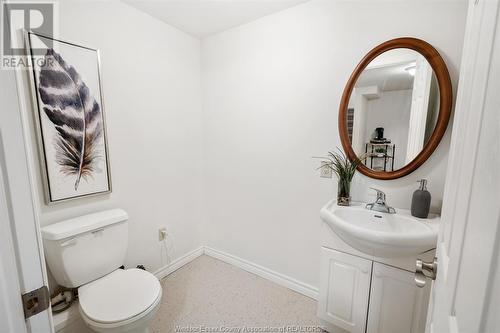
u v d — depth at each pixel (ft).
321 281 4.60
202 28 6.46
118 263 4.87
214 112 7.16
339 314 4.44
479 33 1.59
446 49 3.98
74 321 4.35
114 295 3.95
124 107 5.41
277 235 6.35
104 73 4.98
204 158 7.59
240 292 6.08
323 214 4.29
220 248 7.63
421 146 4.29
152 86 5.97
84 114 4.65
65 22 4.32
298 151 5.73
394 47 4.33
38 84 4.00
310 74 5.34
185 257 7.36
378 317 4.03
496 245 0.88
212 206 7.62
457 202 1.72
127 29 5.32
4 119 1.48
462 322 1.19
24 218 1.60
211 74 7.06
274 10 5.56
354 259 4.15
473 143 1.42
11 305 1.57
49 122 4.17
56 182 4.33
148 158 6.05
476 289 1.03
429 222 3.88
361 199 5.03
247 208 6.83
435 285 2.24
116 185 5.39
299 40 5.39
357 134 4.89
